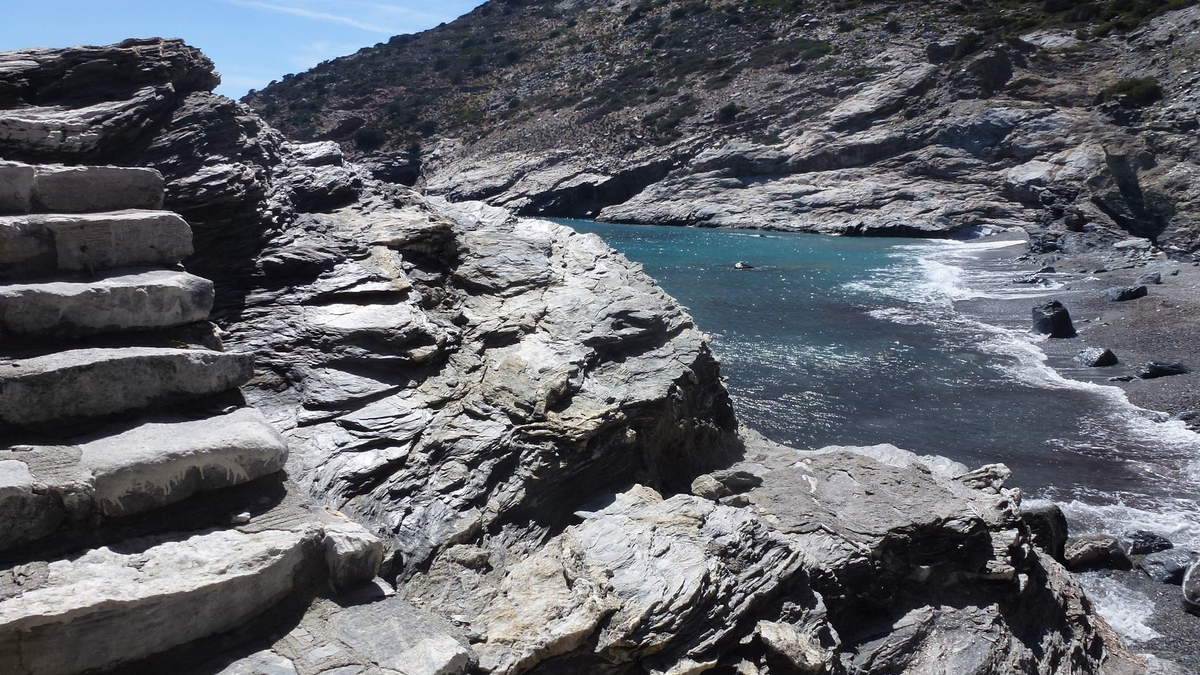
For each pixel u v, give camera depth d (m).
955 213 54.31
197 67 11.95
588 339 11.30
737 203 62.78
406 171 88.19
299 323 10.26
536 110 88.81
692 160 68.75
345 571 6.55
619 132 76.19
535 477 9.07
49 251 7.39
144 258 7.93
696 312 29.78
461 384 10.14
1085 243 41.72
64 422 6.48
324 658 5.85
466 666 6.20
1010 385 21.64
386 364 10.05
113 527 6.04
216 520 6.45
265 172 12.27
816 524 9.98
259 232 11.07
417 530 8.25
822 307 30.78
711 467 12.12
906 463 12.33
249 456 6.71
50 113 9.55
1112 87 55.91
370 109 101.12
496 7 135.62
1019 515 11.34
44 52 10.31
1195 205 41.16
